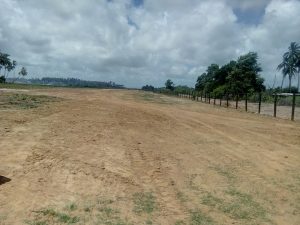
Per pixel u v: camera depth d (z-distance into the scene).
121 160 9.21
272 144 12.70
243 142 12.85
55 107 19.88
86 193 6.75
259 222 6.01
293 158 10.56
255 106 37.59
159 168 8.77
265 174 8.70
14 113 15.67
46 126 12.96
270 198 7.09
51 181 7.20
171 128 15.41
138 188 7.27
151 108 25.28
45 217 5.62
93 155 9.41
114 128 14.00
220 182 7.94
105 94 46.56
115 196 6.73
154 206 6.41
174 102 37.38
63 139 11.00
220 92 63.75
